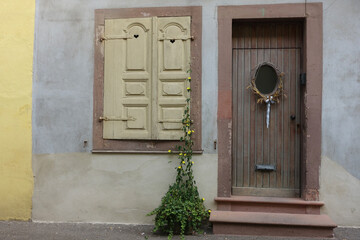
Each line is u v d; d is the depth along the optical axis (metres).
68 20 5.50
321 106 5.03
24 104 5.54
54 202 5.45
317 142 5.02
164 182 5.25
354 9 5.02
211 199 5.18
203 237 4.75
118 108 5.35
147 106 5.30
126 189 5.32
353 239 4.61
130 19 5.38
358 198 4.98
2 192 5.53
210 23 5.23
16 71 5.56
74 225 5.29
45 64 5.52
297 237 4.71
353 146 4.98
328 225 4.62
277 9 5.12
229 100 5.18
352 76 5.00
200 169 5.20
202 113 5.21
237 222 4.77
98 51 5.42
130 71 5.35
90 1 5.47
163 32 5.30
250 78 5.37
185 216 4.75
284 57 5.31
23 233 4.98
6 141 5.54
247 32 5.39
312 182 5.03
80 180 5.41
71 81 5.46
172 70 5.27
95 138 5.39
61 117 5.46
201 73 5.22
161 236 4.84
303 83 5.11
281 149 5.32
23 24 5.56
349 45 5.01
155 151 5.25
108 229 5.11
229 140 5.16
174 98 5.25
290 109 5.31
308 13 5.07
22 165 5.51
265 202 5.05
